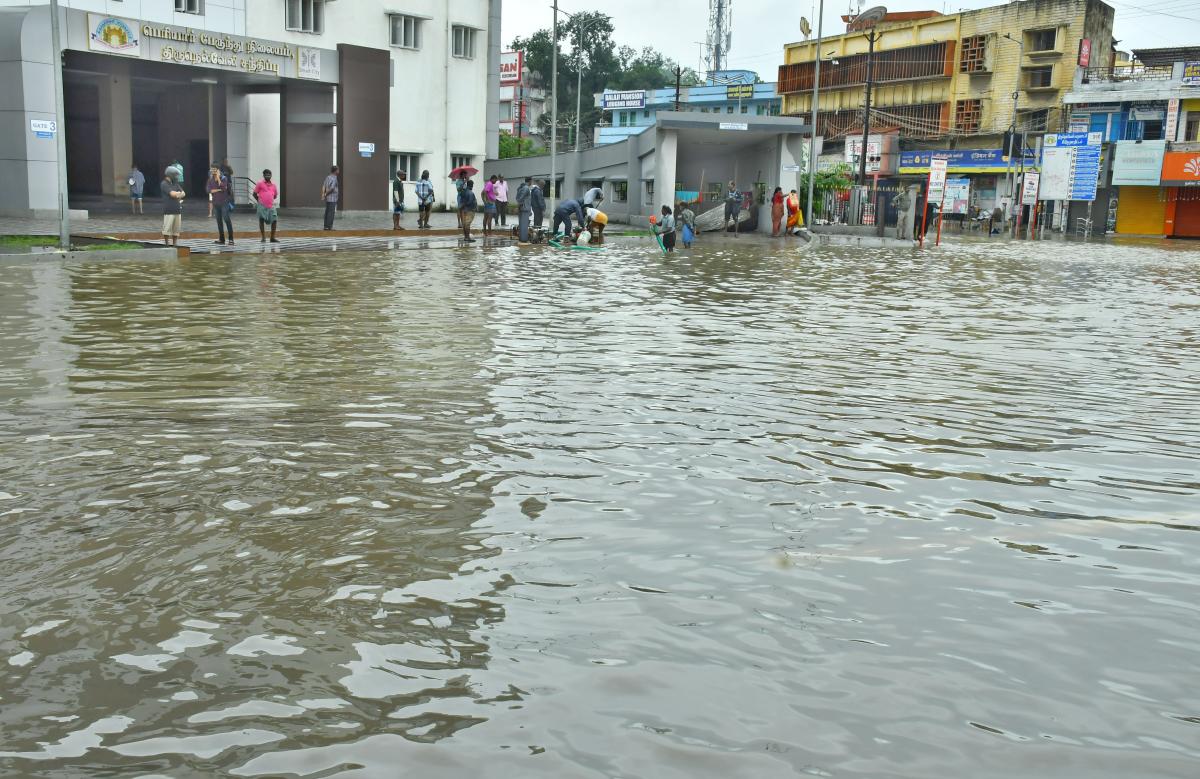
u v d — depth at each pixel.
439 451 5.83
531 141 100.25
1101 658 3.34
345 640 3.35
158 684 3.03
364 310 12.52
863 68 81.31
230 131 40.56
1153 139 61.97
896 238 42.72
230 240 23.73
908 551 4.35
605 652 3.29
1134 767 2.67
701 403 7.44
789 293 16.86
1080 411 7.61
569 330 11.22
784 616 3.62
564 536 4.42
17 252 18.70
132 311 11.98
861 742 2.77
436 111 48.19
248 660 3.20
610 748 2.71
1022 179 60.06
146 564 4.00
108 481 5.11
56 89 19.38
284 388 7.60
